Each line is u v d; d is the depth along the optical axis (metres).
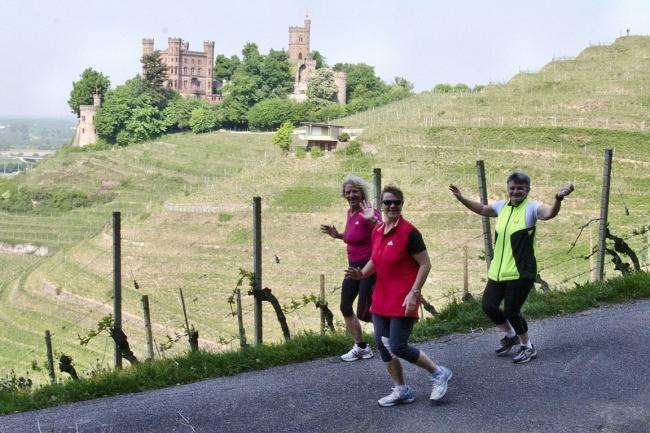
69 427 10.71
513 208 11.90
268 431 9.89
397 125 117.31
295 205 85.62
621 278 17.16
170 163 160.88
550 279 46.56
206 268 71.06
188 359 13.70
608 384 10.88
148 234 83.94
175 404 11.30
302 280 62.81
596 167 89.62
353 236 12.55
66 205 137.75
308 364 13.12
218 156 166.50
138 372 13.30
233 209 84.62
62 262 86.81
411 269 10.21
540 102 127.19
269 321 52.28
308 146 113.56
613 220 63.38
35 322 68.25
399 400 10.40
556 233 61.56
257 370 13.16
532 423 9.62
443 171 91.88
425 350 13.23
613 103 120.88
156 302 63.72
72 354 55.16
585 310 15.48
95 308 67.88
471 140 105.50
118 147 196.38
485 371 11.69
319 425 9.96
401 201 10.21
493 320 12.25
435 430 9.52
